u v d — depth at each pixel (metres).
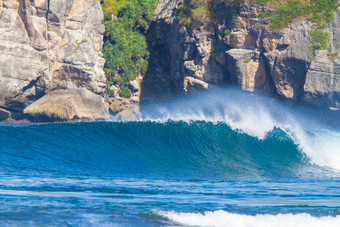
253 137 97.44
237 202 46.00
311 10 192.75
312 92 192.38
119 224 35.75
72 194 48.34
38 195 46.50
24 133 88.19
